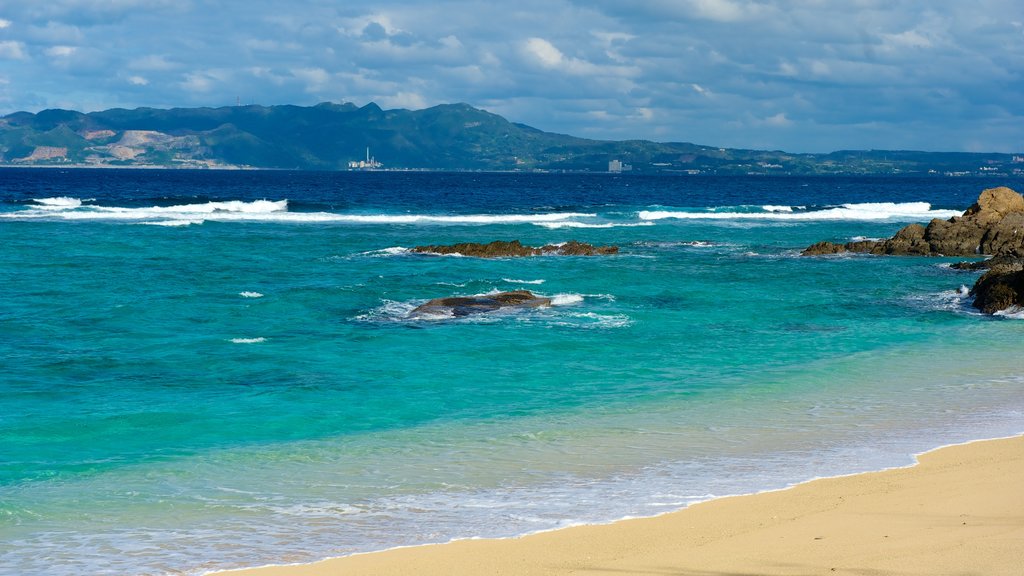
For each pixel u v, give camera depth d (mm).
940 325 24750
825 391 16797
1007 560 7895
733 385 17359
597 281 33375
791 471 11617
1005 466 11383
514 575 8172
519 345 21312
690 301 28594
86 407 15617
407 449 13023
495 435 13766
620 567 8289
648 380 17859
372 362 19406
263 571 8469
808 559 8266
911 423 14242
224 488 11250
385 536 9414
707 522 9578
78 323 23656
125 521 10047
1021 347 21453
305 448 13141
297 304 26891
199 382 17547
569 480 11422
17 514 10289
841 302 28656
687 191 144375
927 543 8500
